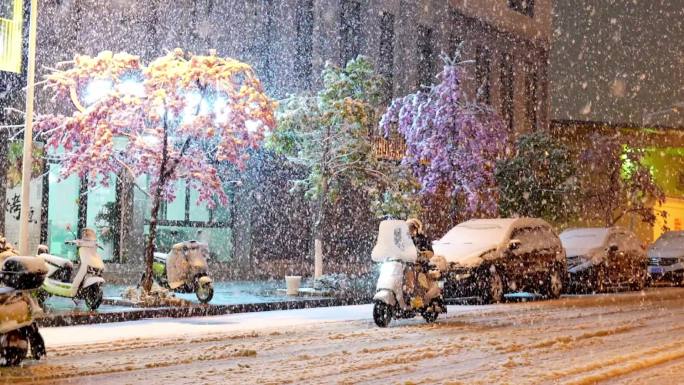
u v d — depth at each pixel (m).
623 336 13.14
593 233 27.55
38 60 22.47
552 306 20.00
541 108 46.97
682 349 11.46
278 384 8.26
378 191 23.80
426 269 15.09
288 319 15.83
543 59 47.06
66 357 10.09
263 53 28.98
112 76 16.77
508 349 11.25
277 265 29.44
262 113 17.23
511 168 37.03
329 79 23.34
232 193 28.30
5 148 21.86
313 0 31.22
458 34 40.47
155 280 17.92
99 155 16.47
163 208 26.22
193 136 17.06
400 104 30.47
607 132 51.41
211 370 9.12
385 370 9.27
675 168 55.56
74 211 24.27
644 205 43.06
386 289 14.26
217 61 17.11
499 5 42.81
